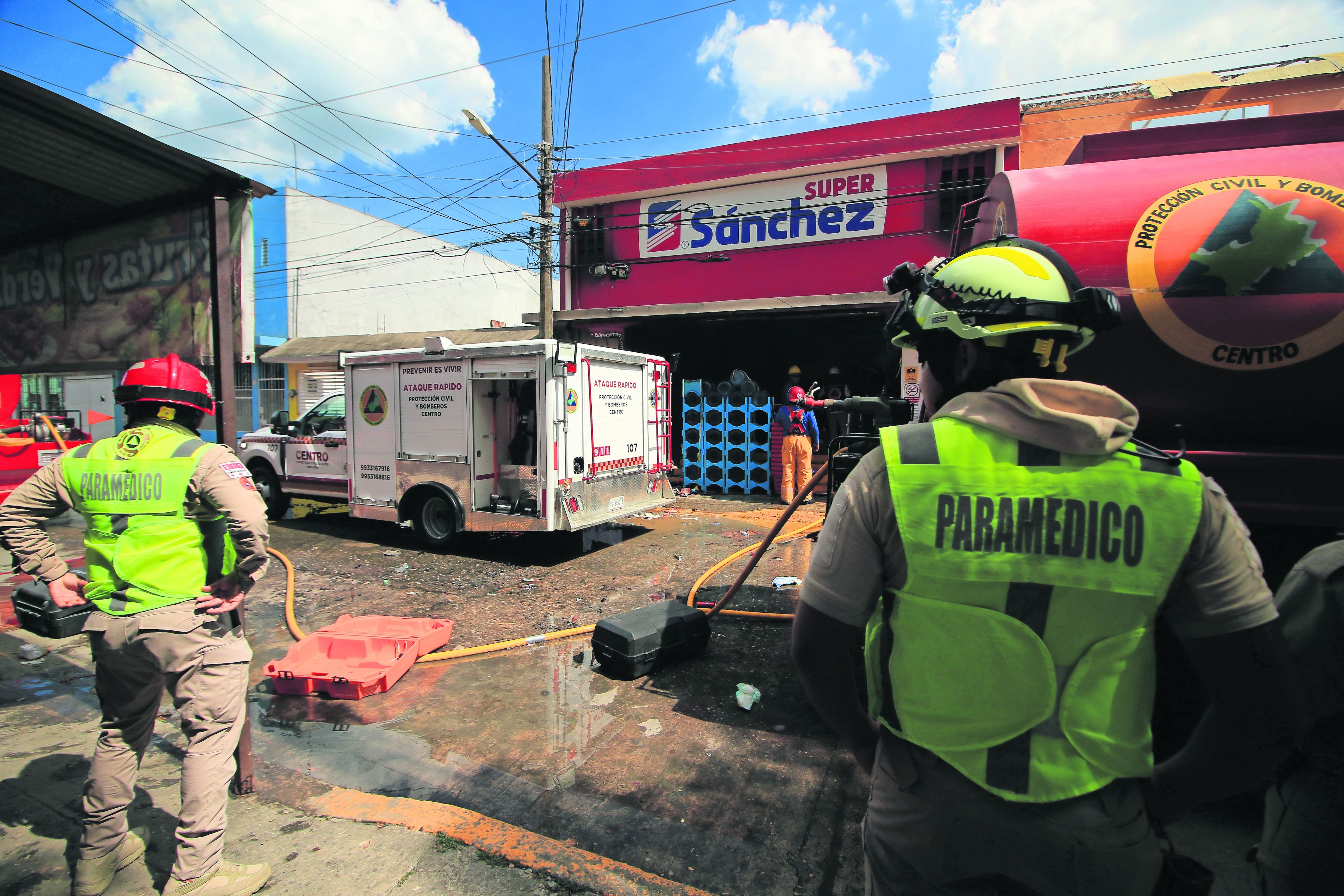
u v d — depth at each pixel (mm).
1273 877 1282
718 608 4074
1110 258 2105
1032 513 885
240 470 2088
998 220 2600
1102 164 2305
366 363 7020
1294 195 1964
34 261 3500
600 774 2732
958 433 953
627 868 2139
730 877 2109
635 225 12656
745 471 10602
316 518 8758
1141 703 896
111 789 1978
